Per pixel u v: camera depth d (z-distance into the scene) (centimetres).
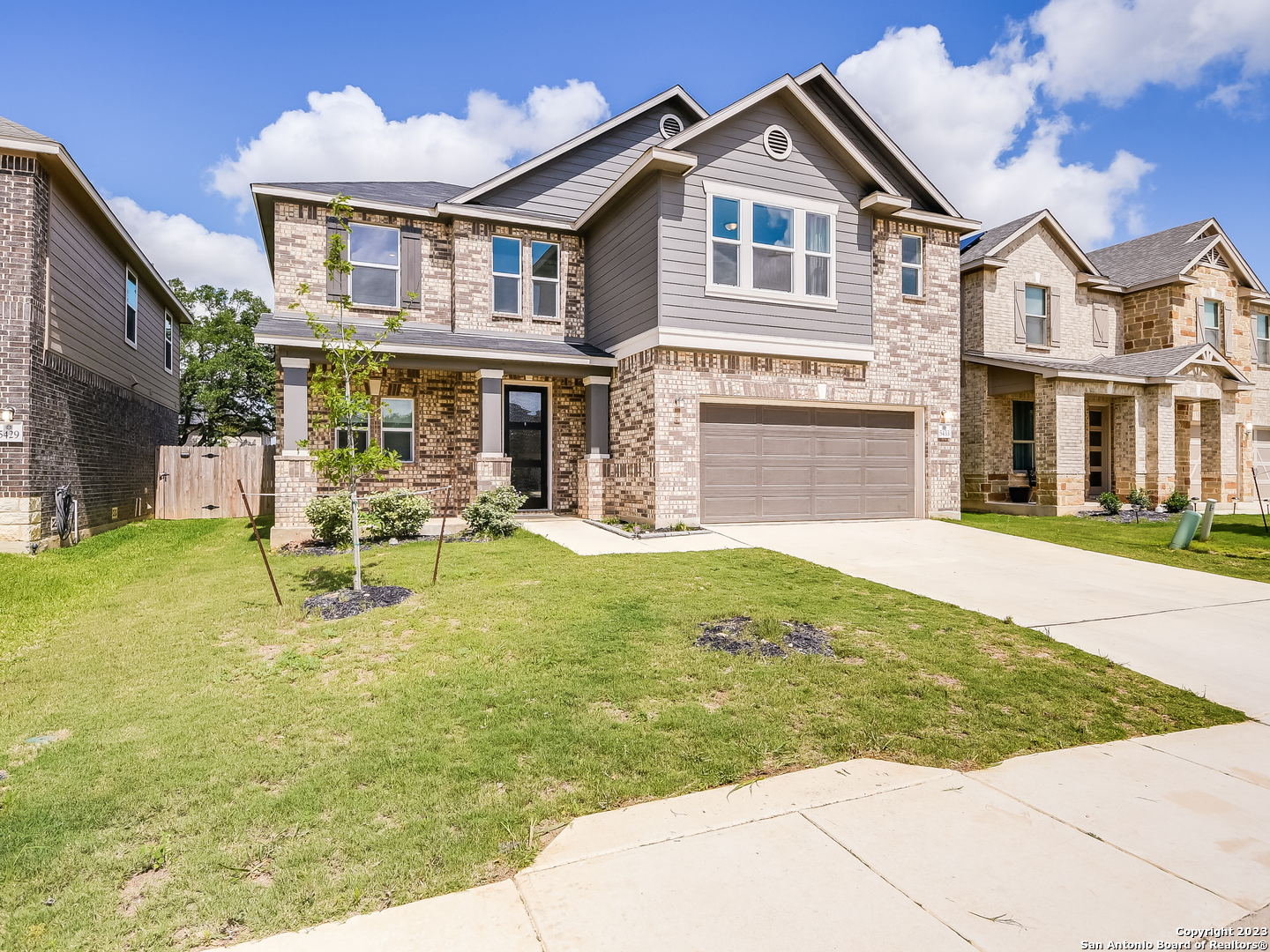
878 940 236
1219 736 432
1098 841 305
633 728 412
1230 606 743
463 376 1397
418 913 252
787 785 355
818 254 1281
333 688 476
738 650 545
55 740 402
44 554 1036
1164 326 1911
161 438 1883
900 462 1402
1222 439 1853
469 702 448
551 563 871
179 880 271
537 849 295
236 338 3700
